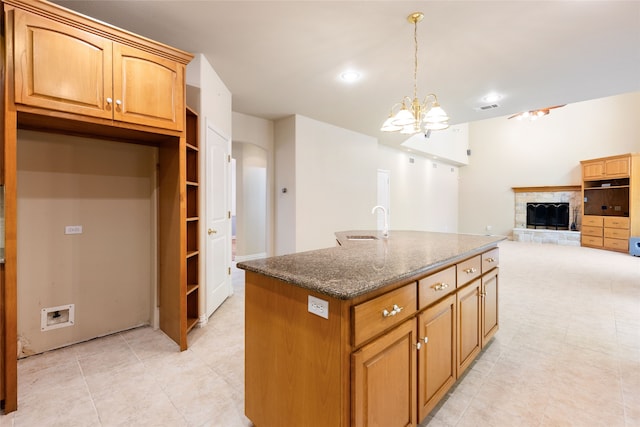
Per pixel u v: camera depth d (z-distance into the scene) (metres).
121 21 2.38
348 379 1.17
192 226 2.92
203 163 2.96
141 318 2.92
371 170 6.25
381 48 2.78
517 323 3.02
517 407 1.79
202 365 2.23
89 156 2.60
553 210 8.79
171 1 2.15
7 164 1.70
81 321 2.58
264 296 1.52
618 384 2.00
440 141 8.91
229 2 2.15
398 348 1.40
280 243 5.01
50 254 2.42
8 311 1.72
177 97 2.37
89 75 1.94
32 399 1.83
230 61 3.04
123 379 2.05
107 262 2.71
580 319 3.11
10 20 1.69
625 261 6.02
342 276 1.33
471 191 10.53
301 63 3.07
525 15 2.27
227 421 1.67
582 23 2.38
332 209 5.38
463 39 2.62
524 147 9.38
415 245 2.28
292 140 4.79
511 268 5.45
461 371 1.97
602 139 8.03
